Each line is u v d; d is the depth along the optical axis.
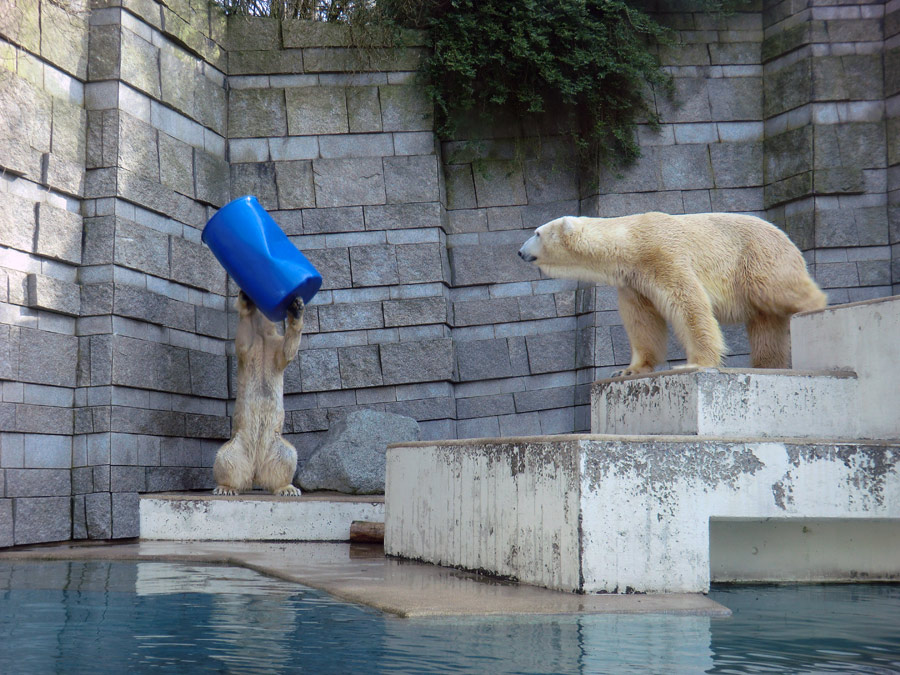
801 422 5.10
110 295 7.79
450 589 4.38
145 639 3.22
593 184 10.04
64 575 5.08
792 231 9.69
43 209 7.45
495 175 10.30
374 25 9.88
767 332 6.05
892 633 3.48
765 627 3.59
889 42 9.66
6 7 7.13
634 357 6.05
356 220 9.77
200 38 9.29
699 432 4.90
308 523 7.52
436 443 5.69
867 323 5.12
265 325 7.86
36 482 7.27
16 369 7.09
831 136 9.58
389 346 9.63
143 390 8.14
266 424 7.84
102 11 8.15
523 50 9.78
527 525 4.61
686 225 5.78
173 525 7.52
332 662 2.87
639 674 2.74
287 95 9.88
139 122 8.30
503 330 10.05
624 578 4.24
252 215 7.52
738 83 10.16
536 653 3.03
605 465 4.25
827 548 5.27
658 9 10.20
